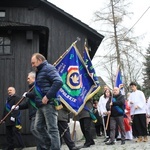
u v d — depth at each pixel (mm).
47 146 5828
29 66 11688
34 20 15547
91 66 9766
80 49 16453
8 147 9570
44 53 14297
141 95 10539
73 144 8156
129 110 11773
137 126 10500
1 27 11492
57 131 5488
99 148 8922
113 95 10242
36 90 5582
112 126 10117
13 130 9578
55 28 16188
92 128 14414
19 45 11812
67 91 8805
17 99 9523
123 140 10023
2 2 15109
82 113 9234
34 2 15398
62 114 8219
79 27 16562
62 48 16172
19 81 11586
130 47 24344
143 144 9625
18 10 15297
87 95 9250
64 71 8938
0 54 11703
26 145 11141
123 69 24203
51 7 15859
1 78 11547
